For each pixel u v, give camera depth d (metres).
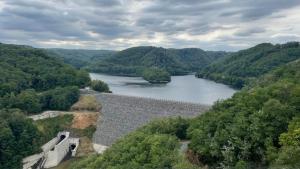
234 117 58.81
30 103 133.75
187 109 118.75
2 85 139.75
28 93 138.38
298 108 53.62
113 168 58.31
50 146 120.50
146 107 129.50
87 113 138.38
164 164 53.03
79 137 126.50
